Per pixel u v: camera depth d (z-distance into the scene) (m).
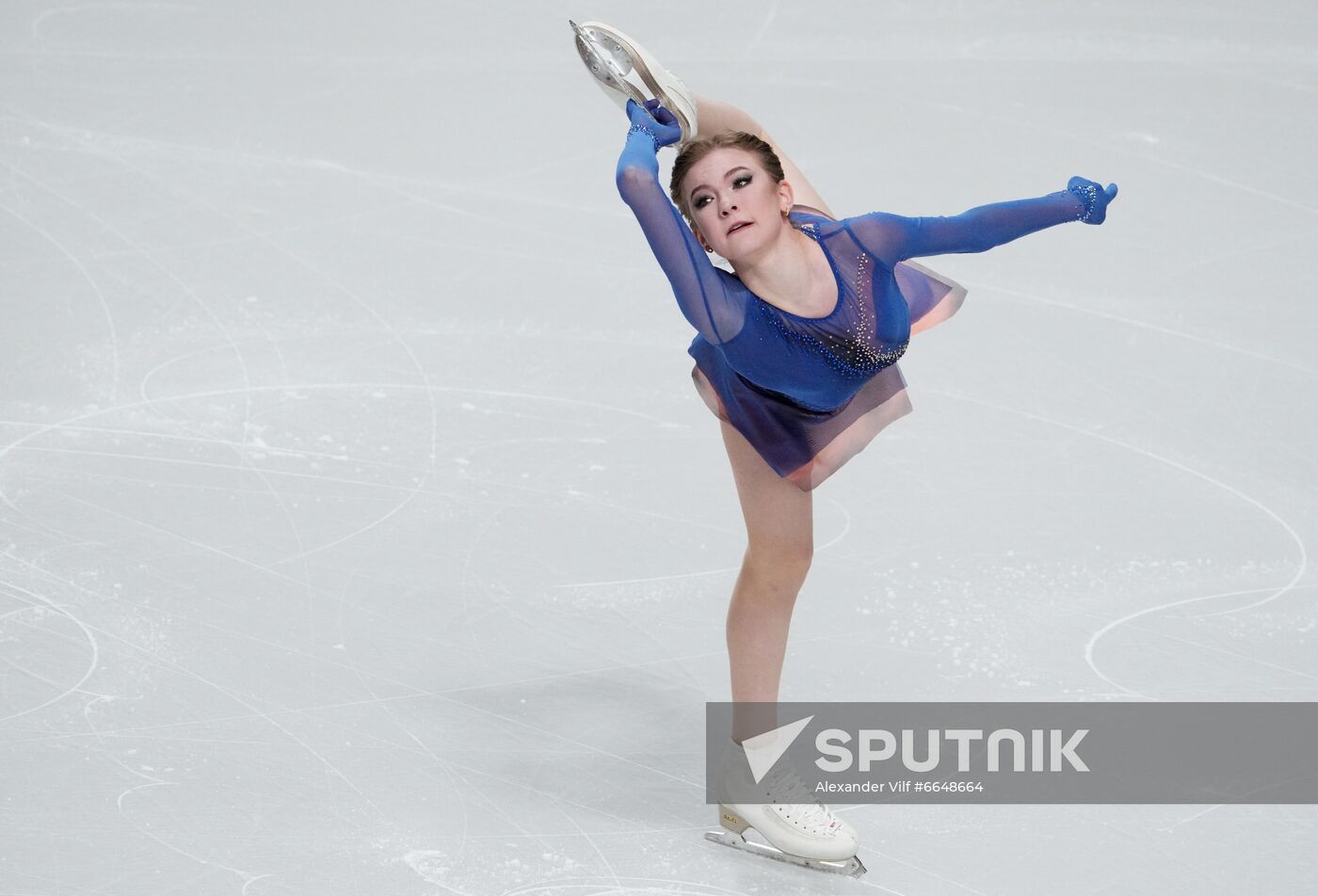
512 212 25.17
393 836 11.90
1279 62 31.70
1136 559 16.48
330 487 17.27
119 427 18.31
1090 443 19.02
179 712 13.29
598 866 11.72
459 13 33.03
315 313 21.58
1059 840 12.24
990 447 18.88
